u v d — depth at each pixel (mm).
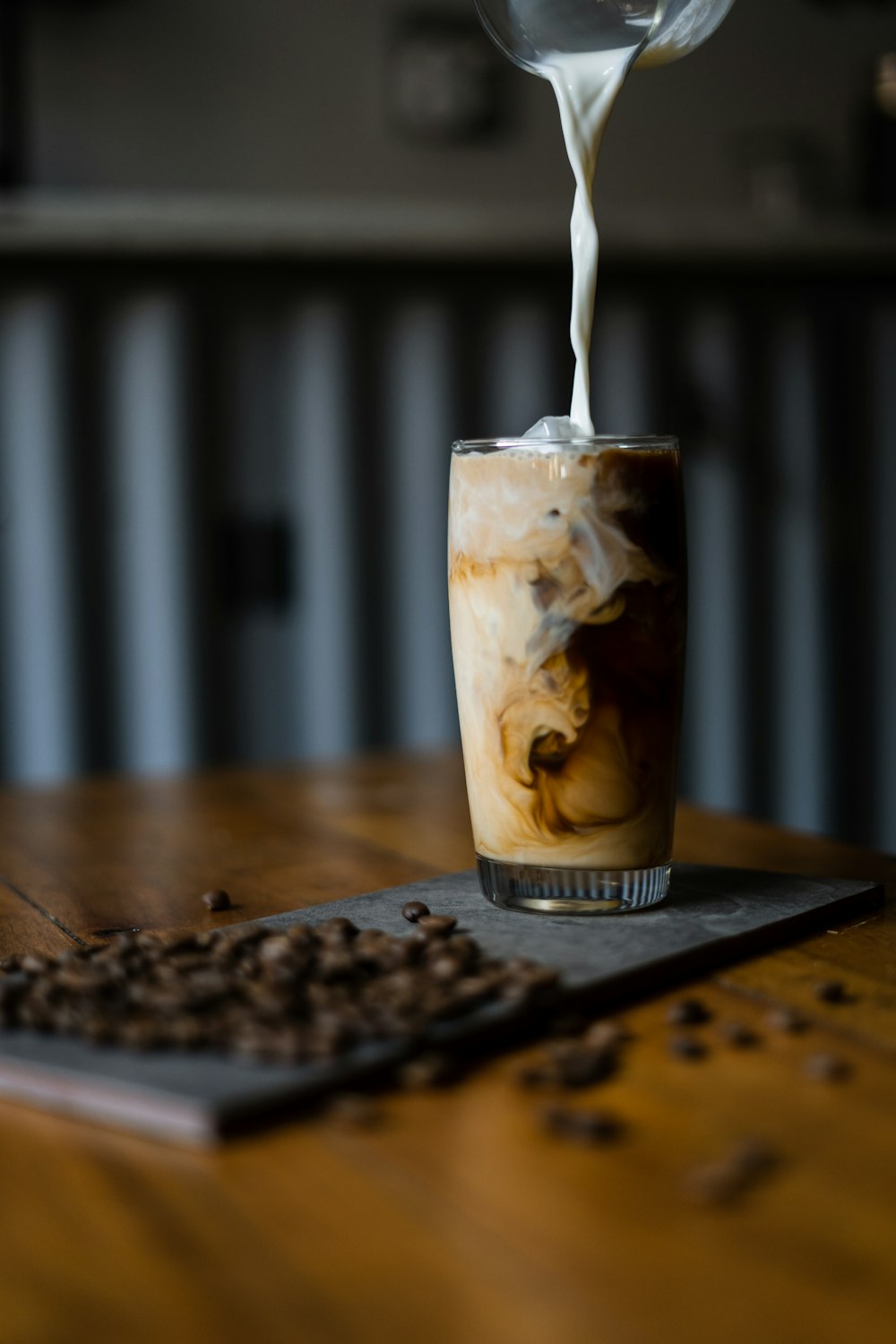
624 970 545
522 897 617
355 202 1515
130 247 1399
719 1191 433
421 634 1602
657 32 634
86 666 1472
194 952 570
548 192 1593
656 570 607
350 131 1515
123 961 545
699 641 1736
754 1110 473
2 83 1369
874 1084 486
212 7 1456
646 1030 523
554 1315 396
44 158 1417
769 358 1712
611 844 608
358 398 1543
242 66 1472
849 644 1802
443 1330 391
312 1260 416
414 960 551
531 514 602
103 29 1421
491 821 624
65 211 1353
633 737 607
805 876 663
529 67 664
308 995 521
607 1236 421
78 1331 395
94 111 1428
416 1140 461
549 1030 523
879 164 1709
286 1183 444
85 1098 478
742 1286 405
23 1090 488
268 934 573
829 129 1699
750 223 1609
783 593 1765
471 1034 508
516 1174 445
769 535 1748
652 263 1633
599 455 600
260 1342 387
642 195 1638
